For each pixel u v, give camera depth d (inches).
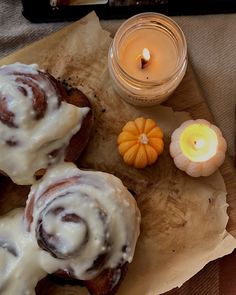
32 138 13.5
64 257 13.1
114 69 14.1
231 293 14.5
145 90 14.0
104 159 14.5
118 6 15.2
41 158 13.7
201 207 14.4
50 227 13.0
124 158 14.3
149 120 14.4
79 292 14.1
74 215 13.1
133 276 14.2
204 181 14.5
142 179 14.5
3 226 13.8
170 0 15.2
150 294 14.0
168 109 14.9
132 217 13.6
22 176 13.8
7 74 13.8
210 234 14.3
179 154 14.2
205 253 14.2
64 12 15.3
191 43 15.4
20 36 15.4
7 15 15.4
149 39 14.6
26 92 13.5
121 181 14.2
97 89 14.9
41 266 13.5
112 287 13.7
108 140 14.6
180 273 14.1
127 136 14.2
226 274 14.6
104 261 13.4
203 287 14.6
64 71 14.9
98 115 14.8
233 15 15.4
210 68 15.3
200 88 15.2
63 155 13.8
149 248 14.3
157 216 14.4
